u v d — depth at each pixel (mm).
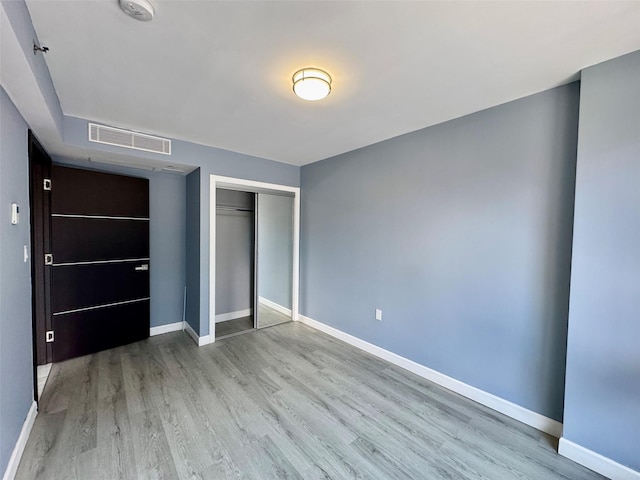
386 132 2896
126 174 3465
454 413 2260
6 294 1618
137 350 3299
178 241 3910
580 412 1782
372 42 1553
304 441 1926
